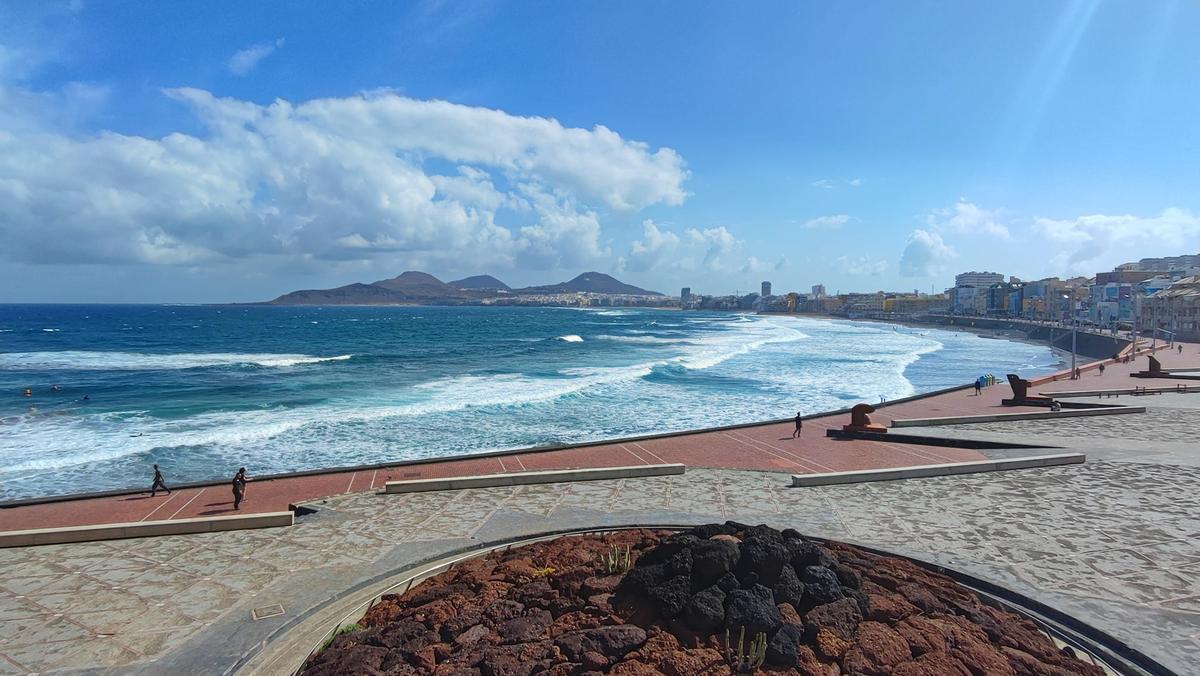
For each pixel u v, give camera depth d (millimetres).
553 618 7129
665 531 11188
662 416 28766
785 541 7508
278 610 8523
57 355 57438
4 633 8008
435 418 27938
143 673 7117
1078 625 7938
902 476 15211
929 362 59031
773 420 24578
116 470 20125
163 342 75500
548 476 14883
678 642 6398
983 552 10320
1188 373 41031
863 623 6801
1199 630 7766
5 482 18938
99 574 9789
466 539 11133
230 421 26953
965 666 6316
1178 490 13938
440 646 6660
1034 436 20672
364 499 13602
